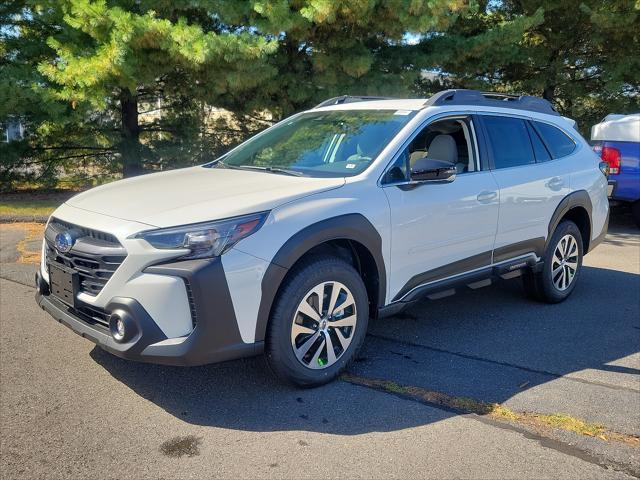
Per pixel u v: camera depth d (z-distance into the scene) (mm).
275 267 3475
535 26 12531
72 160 13367
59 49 9422
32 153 12695
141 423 3400
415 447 3219
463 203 4594
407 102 4953
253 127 13156
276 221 3529
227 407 3605
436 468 3031
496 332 5039
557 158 5727
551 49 14078
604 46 13922
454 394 3848
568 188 5684
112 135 12391
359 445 3227
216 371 4082
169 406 3604
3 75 9953
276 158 4750
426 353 4535
